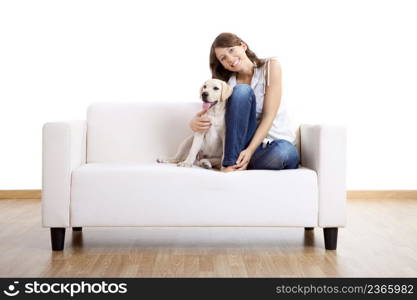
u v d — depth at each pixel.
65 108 4.61
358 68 4.64
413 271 2.23
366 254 2.53
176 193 2.48
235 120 2.57
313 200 2.50
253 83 2.87
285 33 4.61
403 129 4.66
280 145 2.63
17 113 4.60
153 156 3.05
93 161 3.04
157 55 4.59
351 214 3.77
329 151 2.51
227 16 4.59
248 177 2.48
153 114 3.07
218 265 2.31
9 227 3.20
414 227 3.26
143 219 2.48
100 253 2.54
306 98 4.64
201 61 4.59
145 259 2.42
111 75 4.59
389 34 4.63
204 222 2.49
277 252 2.57
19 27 4.57
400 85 4.64
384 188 4.68
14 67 4.58
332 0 4.61
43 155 2.49
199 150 2.83
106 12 4.56
